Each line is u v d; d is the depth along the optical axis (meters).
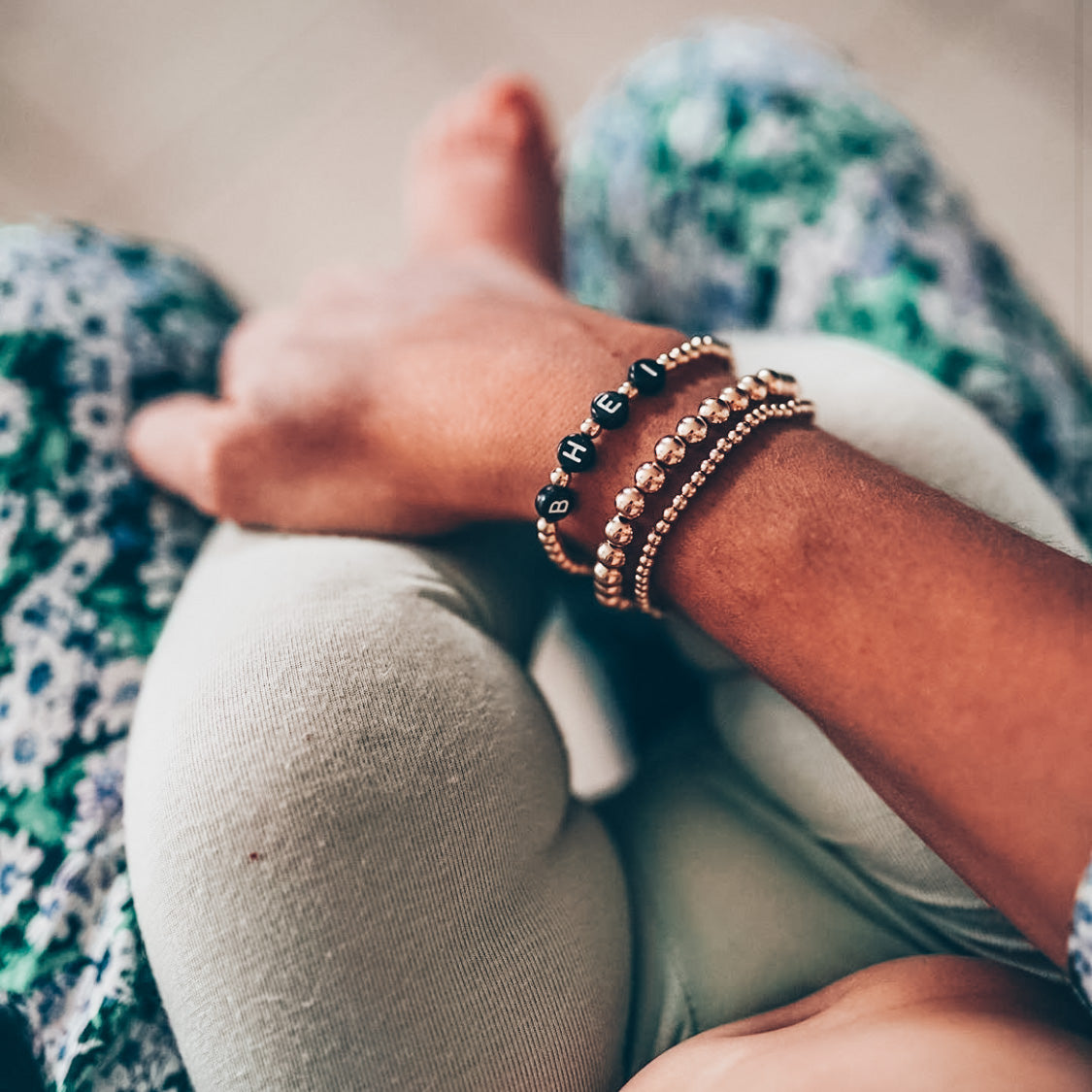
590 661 0.38
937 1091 0.23
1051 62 0.71
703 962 0.28
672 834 0.30
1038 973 0.27
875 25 0.72
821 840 0.29
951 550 0.24
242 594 0.27
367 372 0.30
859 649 0.24
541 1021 0.25
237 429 0.31
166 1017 0.27
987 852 0.23
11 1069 0.28
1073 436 0.36
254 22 0.73
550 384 0.28
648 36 0.72
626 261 0.43
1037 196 0.68
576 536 0.28
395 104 0.71
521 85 0.44
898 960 0.26
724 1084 0.24
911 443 0.29
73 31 0.72
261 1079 0.24
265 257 0.69
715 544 0.25
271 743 0.25
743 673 0.30
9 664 0.31
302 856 0.25
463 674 0.27
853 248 0.37
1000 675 0.23
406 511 0.30
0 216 0.68
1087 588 0.23
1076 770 0.23
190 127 0.71
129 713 0.31
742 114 0.39
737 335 0.32
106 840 0.29
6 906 0.28
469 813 0.25
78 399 0.34
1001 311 0.37
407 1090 0.24
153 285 0.37
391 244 0.69
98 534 0.33
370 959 0.24
